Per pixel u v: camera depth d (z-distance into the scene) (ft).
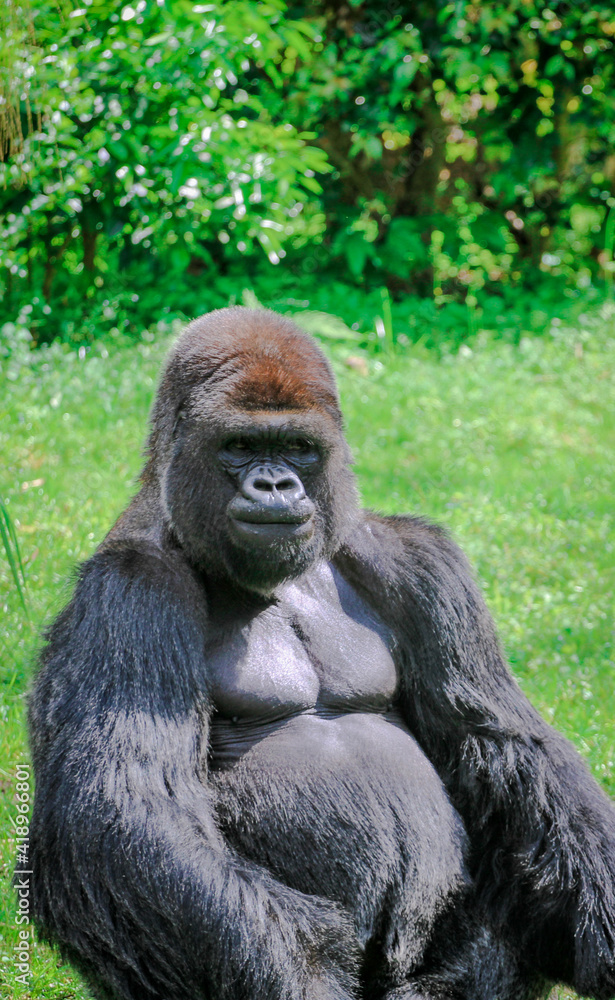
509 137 118.32
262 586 29.22
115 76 89.10
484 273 120.26
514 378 92.48
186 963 25.96
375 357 95.35
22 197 91.81
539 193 122.62
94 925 26.40
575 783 31.14
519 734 31.30
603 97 118.01
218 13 90.38
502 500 70.69
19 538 59.16
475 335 103.24
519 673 51.62
